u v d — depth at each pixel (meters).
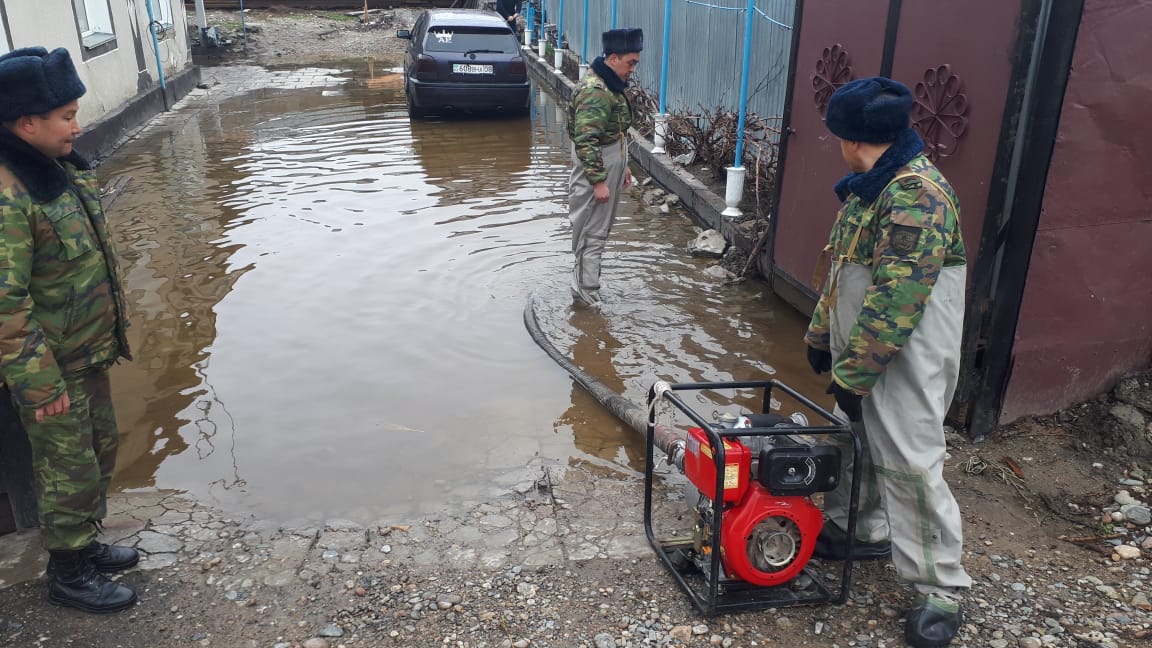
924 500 2.74
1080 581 3.13
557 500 3.73
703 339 5.48
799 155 5.61
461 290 6.26
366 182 9.22
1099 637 2.84
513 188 9.02
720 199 7.83
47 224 2.71
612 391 4.63
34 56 2.62
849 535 2.95
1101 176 3.71
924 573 2.79
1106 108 3.58
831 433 2.88
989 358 3.96
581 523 3.55
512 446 4.23
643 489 3.84
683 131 9.44
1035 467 3.84
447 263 6.77
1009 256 3.81
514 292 6.24
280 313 5.81
